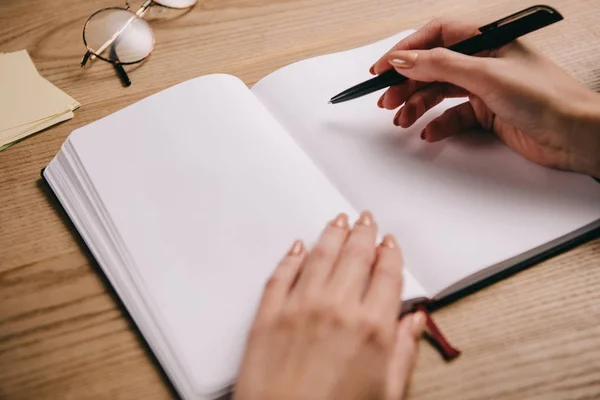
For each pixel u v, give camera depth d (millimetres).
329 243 435
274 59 702
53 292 494
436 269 472
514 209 513
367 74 644
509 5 776
